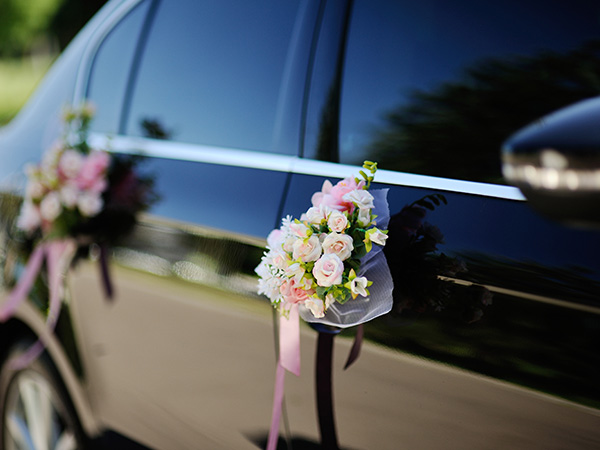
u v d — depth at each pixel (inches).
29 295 98.4
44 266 96.3
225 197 73.1
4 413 107.5
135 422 83.5
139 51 92.4
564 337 46.6
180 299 76.2
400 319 55.1
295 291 56.5
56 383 96.0
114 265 85.8
